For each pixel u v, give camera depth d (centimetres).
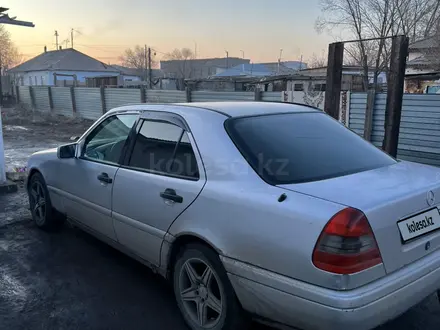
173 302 342
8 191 670
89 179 390
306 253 221
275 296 235
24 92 2895
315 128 329
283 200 239
